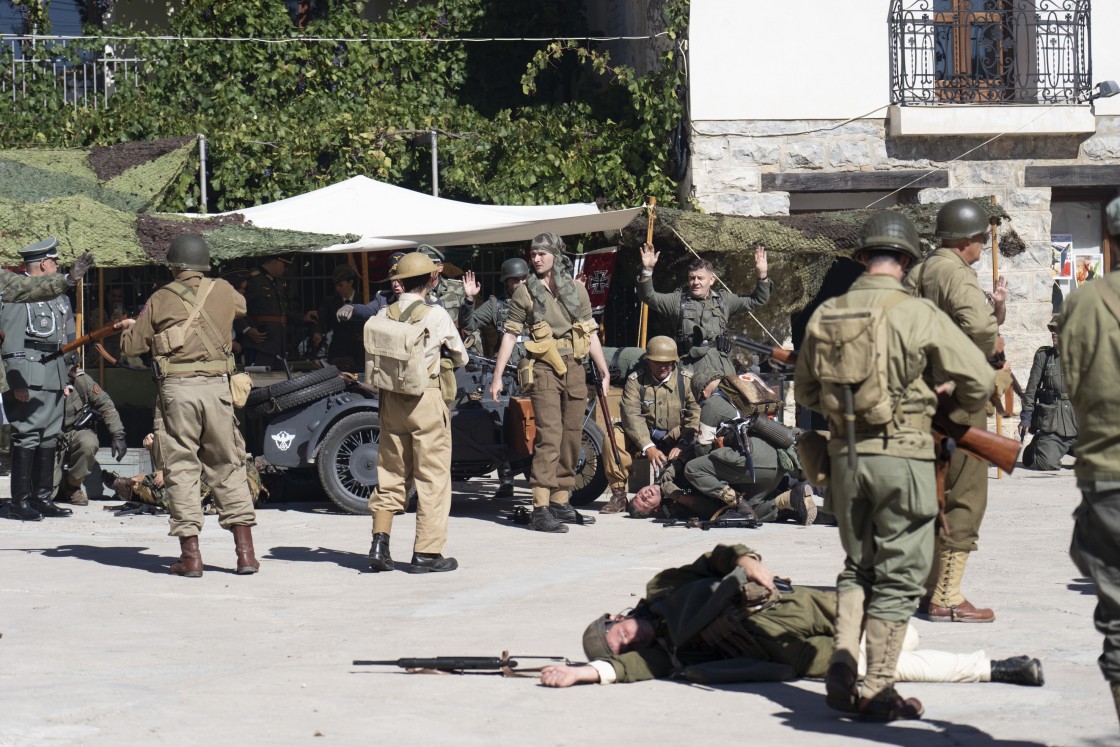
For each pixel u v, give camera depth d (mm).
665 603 15312
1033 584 21297
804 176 47094
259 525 29891
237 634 18094
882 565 13391
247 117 49875
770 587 14844
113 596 21016
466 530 28859
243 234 34188
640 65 50875
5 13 50688
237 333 40000
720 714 13453
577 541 26953
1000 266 47969
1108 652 11609
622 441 31438
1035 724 12945
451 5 53156
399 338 22875
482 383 32969
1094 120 47531
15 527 29859
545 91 54000
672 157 48688
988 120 47031
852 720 13234
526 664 15805
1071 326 11797
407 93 52188
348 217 37938
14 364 30922
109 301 44031
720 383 29156
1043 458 40031
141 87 50000
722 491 28609
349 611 19812
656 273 43281
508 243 46156
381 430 23734
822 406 13672
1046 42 47719
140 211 40906
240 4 50781
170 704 13805
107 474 35656
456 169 49594
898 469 13234
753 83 46938
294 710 13586
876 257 13914
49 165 43000
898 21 47094
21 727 12711
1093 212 49531
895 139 47531
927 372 13570
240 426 35906
